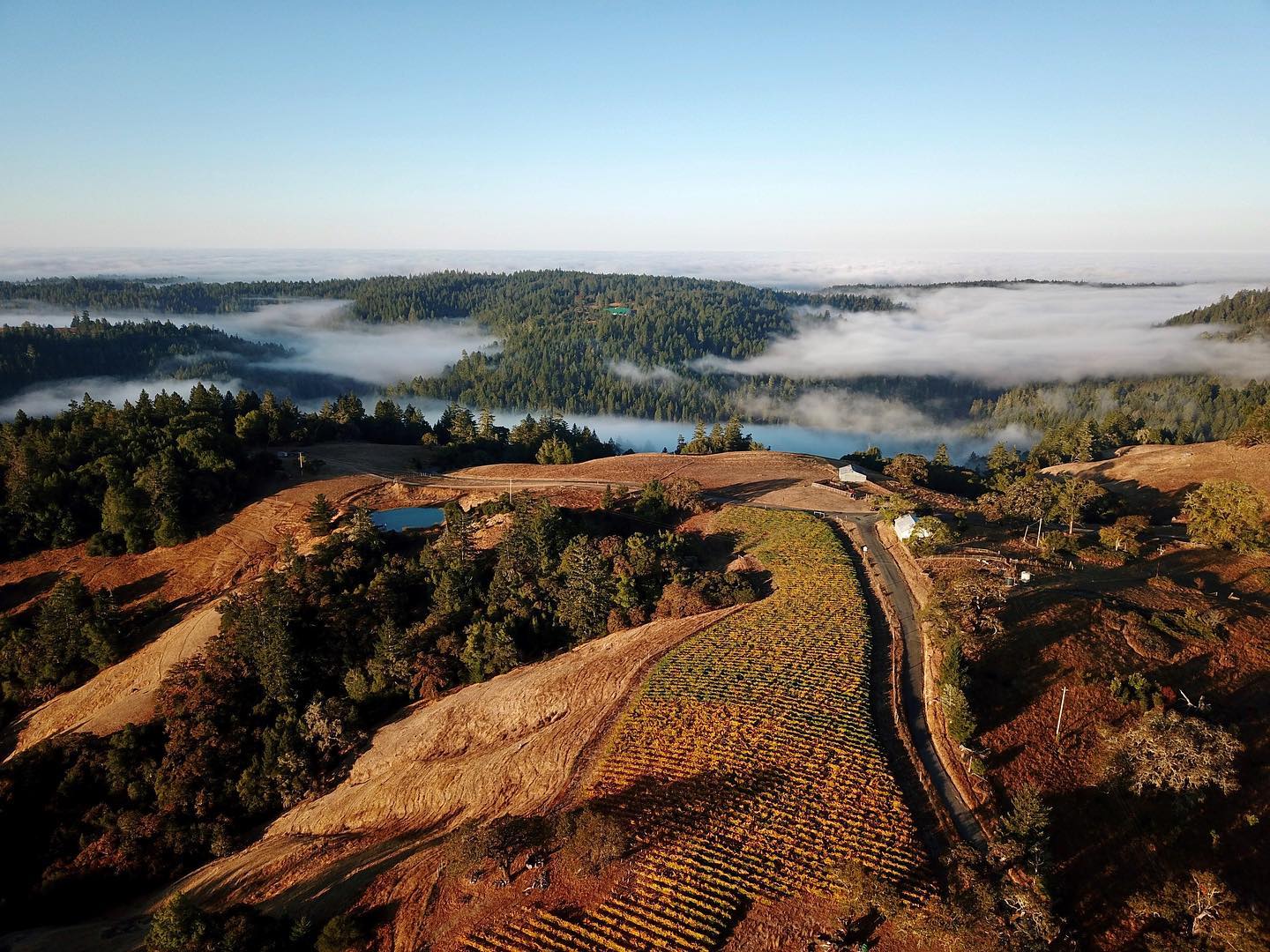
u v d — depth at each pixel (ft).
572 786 135.13
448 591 222.89
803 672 162.09
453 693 191.11
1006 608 182.60
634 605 214.90
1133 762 125.70
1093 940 102.37
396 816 148.77
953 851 108.37
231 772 173.06
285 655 194.18
